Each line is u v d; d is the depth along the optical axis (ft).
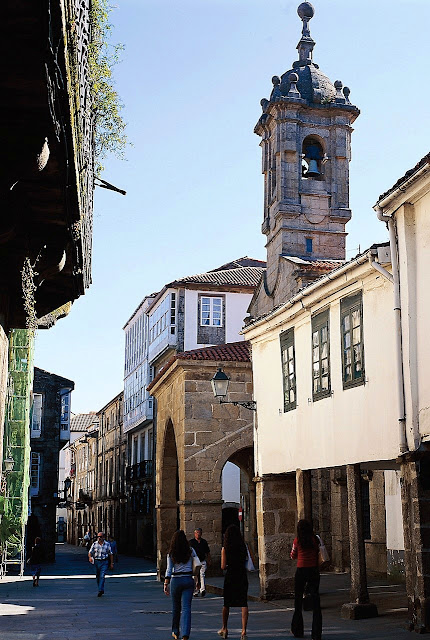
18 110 19.92
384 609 46.26
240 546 37.09
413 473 36.06
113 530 196.13
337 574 74.84
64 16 17.93
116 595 69.46
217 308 134.41
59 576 104.01
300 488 50.49
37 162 21.85
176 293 133.39
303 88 102.47
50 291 35.83
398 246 38.55
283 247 95.86
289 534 55.93
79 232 29.35
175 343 131.34
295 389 52.26
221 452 75.46
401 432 37.19
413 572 36.14
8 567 110.42
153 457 146.72
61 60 19.08
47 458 146.92
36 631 43.52
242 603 36.52
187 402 75.51
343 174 99.45
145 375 153.58
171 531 85.97
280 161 97.96
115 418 198.39
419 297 36.65
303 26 110.83
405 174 35.99
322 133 100.63
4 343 32.53
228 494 129.70
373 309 41.63
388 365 39.75
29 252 28.58
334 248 97.35
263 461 57.41
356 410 43.04
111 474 202.49
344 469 77.36
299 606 37.35
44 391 149.18
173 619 34.78
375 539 71.77
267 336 58.18
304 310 50.67
